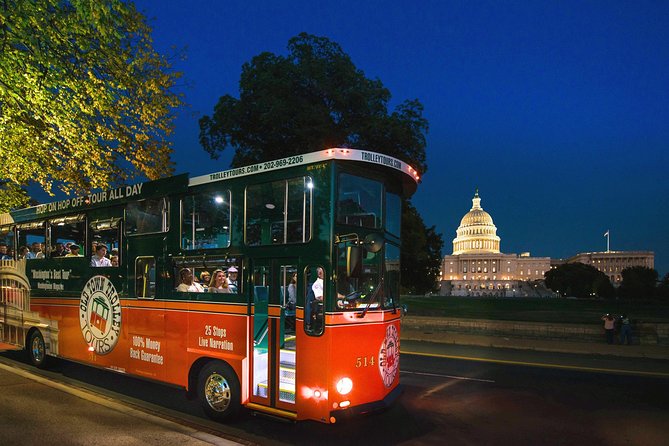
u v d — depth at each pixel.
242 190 7.43
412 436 7.54
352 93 26.31
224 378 7.43
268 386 6.95
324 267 6.47
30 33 9.24
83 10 9.22
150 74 13.03
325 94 26.61
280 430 7.57
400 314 7.95
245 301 7.21
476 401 9.95
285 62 27.17
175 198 8.41
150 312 8.61
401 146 26.53
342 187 6.66
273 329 6.97
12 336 12.61
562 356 18.33
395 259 7.86
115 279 9.41
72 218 10.64
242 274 7.29
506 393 10.77
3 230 13.13
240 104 27.34
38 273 11.65
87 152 11.82
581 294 124.44
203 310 7.75
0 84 9.46
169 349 8.23
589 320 33.22
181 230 8.26
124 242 9.30
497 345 21.52
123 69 11.11
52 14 9.43
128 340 9.02
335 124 27.14
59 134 11.53
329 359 6.36
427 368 14.18
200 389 7.78
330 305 6.42
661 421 8.64
